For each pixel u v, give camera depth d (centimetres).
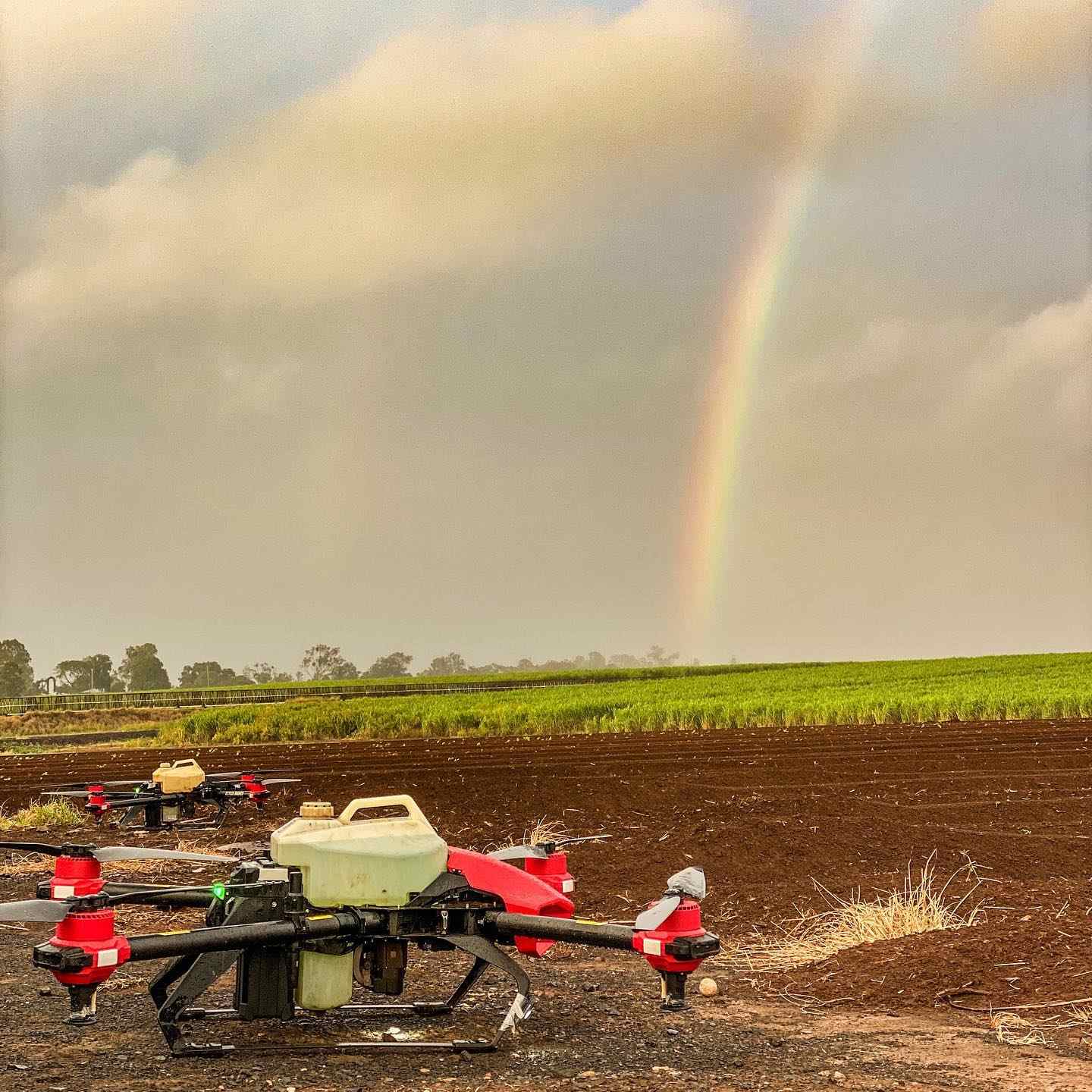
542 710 4156
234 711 4816
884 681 6544
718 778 2144
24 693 17300
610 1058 604
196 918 1027
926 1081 564
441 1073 574
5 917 544
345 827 644
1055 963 764
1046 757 2497
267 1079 558
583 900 1116
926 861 1244
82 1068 575
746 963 876
